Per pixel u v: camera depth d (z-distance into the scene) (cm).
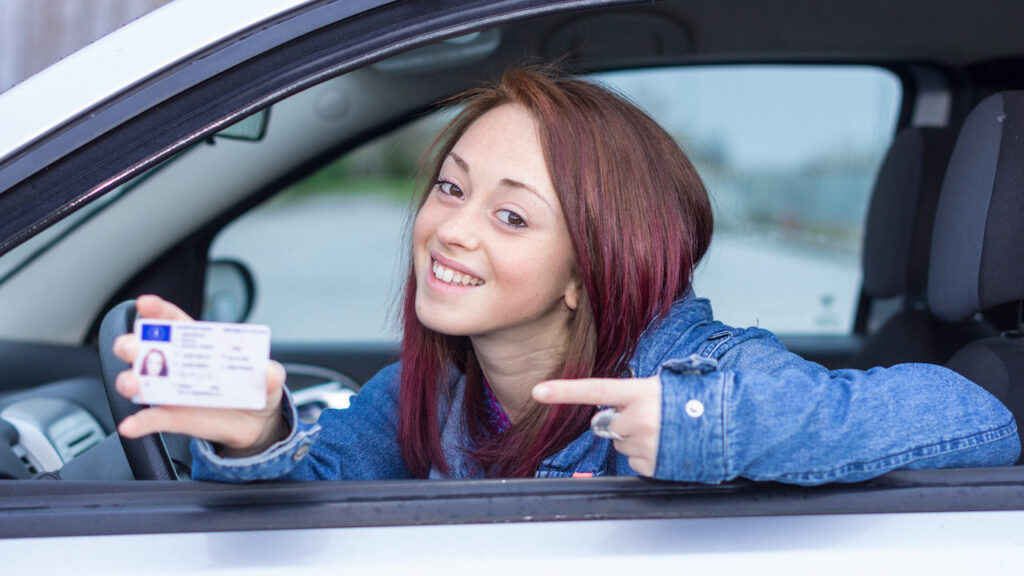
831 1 211
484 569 83
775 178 340
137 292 219
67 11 140
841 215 282
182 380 77
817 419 85
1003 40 228
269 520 83
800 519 87
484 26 93
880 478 88
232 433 83
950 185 144
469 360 128
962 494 87
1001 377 134
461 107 132
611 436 87
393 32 92
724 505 85
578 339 114
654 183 111
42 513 82
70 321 211
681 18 215
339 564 83
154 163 88
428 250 110
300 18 91
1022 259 133
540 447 115
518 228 106
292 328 546
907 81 254
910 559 85
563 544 85
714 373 86
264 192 221
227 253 278
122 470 128
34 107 88
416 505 84
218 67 89
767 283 331
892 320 230
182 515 83
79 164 87
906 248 218
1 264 205
